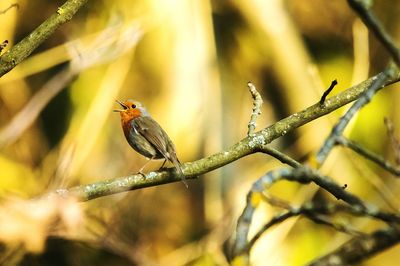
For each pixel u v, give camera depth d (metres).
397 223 4.67
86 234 10.98
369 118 15.23
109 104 13.24
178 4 13.95
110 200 11.91
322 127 14.28
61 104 14.12
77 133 12.73
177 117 14.18
